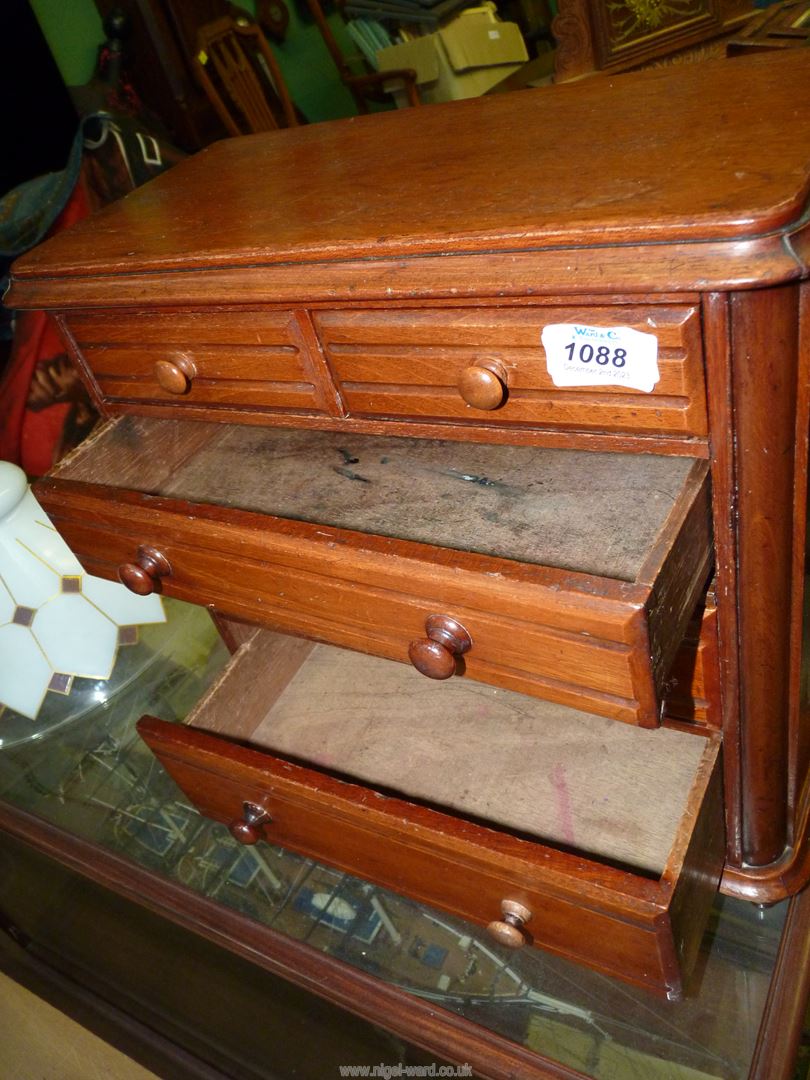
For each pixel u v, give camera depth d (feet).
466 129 2.86
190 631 4.73
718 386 2.03
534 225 2.05
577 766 3.18
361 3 9.53
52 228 5.24
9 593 4.21
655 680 2.15
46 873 4.46
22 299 2.98
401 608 2.43
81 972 4.13
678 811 2.95
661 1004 3.02
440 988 3.19
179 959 3.95
